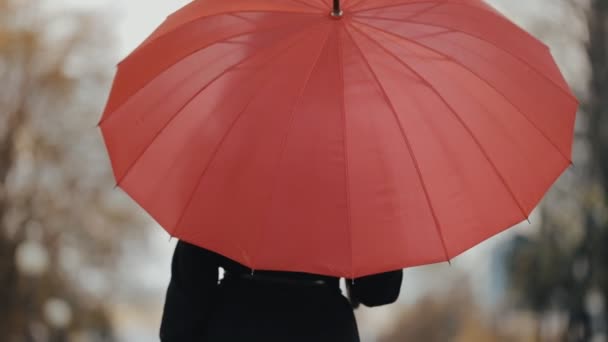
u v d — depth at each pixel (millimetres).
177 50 2174
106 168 19469
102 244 19391
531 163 2168
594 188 14516
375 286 2482
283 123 2020
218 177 2016
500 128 2154
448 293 22359
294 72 2072
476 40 2223
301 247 1974
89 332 19250
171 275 2396
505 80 2207
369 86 2070
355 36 2141
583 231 14703
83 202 19250
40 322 18562
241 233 1983
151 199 2041
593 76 14773
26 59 18922
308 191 1988
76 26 19266
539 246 15062
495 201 2096
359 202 1995
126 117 2135
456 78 2150
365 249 1982
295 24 2154
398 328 23031
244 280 2359
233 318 2324
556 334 15250
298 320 2326
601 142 14523
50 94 19047
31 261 18812
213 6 2258
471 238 2045
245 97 2061
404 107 2072
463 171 2080
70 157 19266
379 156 2027
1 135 18766
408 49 2146
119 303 19578
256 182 1993
